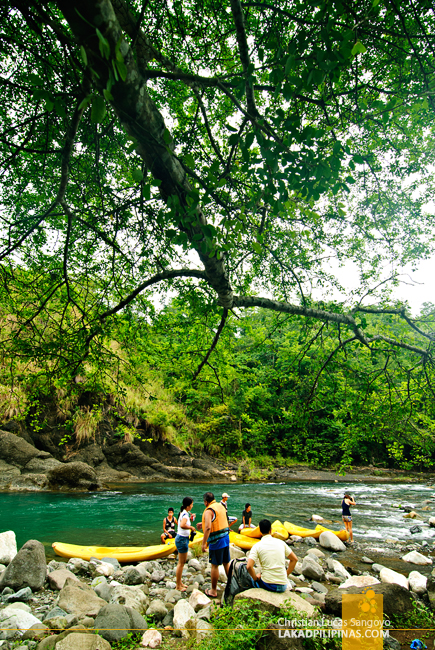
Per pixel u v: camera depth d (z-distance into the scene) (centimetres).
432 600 436
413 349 682
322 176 256
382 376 741
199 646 297
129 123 305
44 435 1800
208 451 2639
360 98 464
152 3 439
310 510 1352
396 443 877
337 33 218
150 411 2134
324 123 474
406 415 785
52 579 496
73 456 1852
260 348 781
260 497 1627
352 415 744
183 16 472
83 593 411
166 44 494
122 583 532
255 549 393
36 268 507
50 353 484
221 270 458
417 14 341
